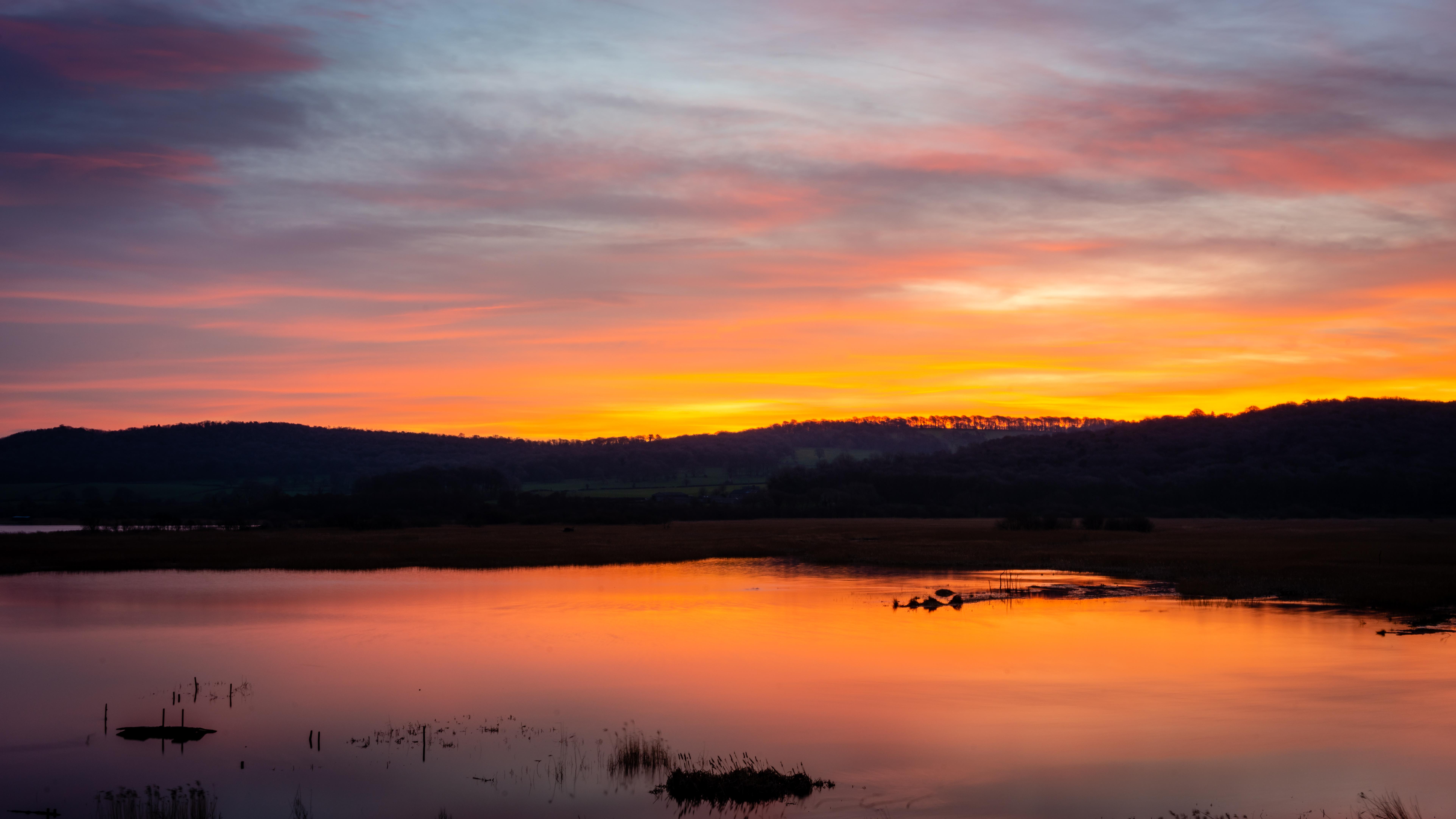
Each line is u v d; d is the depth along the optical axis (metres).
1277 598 44.19
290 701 24.52
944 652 30.59
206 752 20.34
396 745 20.70
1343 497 150.88
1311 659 29.25
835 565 64.25
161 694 25.41
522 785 18.06
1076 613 39.59
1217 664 28.56
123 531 102.44
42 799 17.42
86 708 23.91
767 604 42.78
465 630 35.38
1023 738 20.91
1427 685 25.64
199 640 33.31
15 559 64.88
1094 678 26.64
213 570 60.53
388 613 40.06
